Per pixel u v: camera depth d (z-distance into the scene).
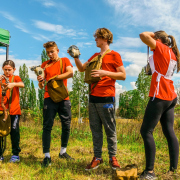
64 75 3.67
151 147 2.83
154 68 2.91
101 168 3.28
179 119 10.09
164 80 2.85
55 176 2.97
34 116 15.49
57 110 3.82
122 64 3.18
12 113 3.67
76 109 19.83
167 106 2.87
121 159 3.95
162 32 3.06
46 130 3.62
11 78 3.77
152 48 2.89
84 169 3.29
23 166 3.38
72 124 8.31
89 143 5.52
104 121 3.20
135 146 5.16
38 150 4.57
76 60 3.46
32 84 30.20
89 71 3.19
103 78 3.19
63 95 3.70
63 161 3.65
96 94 3.19
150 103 2.89
